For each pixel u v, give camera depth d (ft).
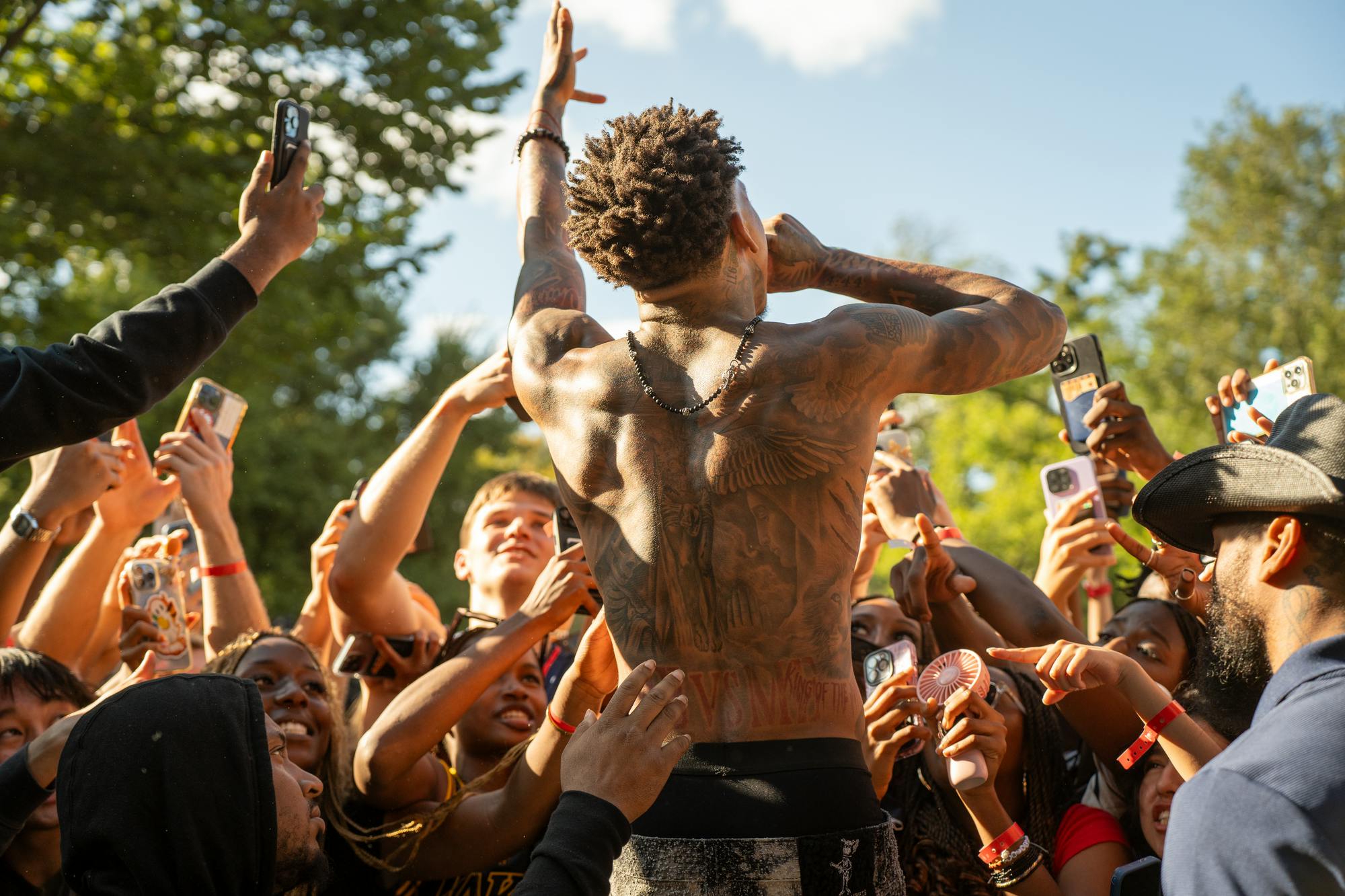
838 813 6.72
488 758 11.56
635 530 7.11
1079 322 95.50
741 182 7.73
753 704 6.86
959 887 10.07
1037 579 12.37
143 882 6.84
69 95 34.22
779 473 6.97
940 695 8.62
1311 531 6.23
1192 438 93.71
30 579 11.85
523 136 9.81
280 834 7.59
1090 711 9.73
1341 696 5.78
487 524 13.79
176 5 33.30
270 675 11.08
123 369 8.14
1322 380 96.68
